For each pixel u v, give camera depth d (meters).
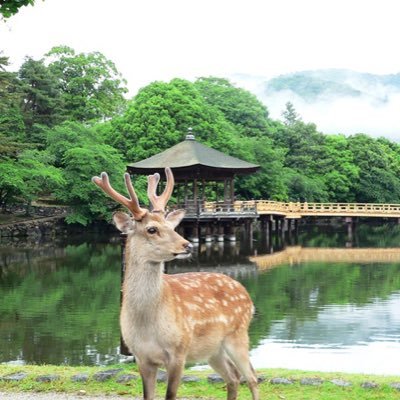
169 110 51.78
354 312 20.55
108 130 52.72
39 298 22.19
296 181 62.66
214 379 8.67
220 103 66.19
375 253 39.88
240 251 39.19
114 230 49.06
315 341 16.39
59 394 8.30
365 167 71.75
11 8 10.70
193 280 7.07
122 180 45.81
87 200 45.28
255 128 65.12
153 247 6.28
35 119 53.19
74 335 16.44
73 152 44.81
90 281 26.25
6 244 40.12
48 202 49.03
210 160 41.31
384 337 16.86
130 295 6.40
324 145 71.44
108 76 68.56
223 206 42.75
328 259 36.22
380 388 8.30
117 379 8.71
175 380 6.47
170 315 6.42
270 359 14.51
